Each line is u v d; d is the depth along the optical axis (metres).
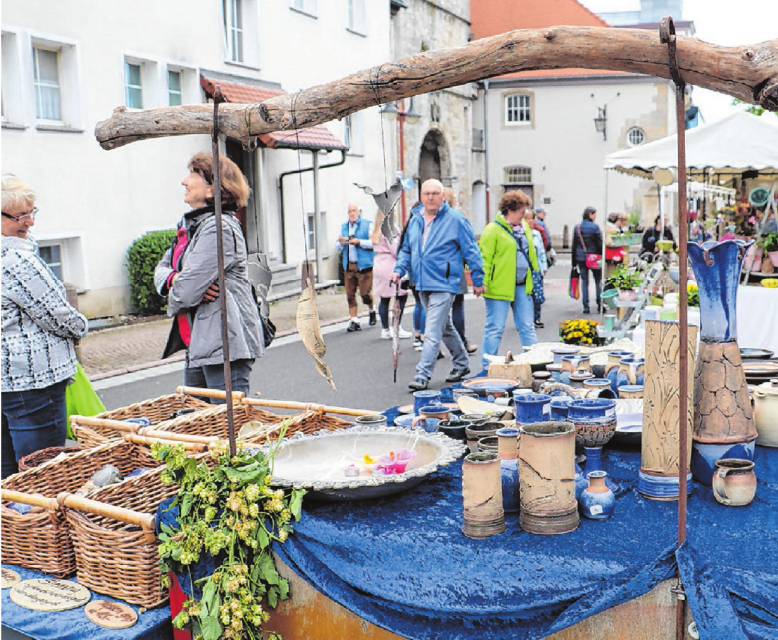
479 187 36.09
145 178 13.44
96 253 12.55
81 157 12.25
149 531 2.18
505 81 36.03
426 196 6.73
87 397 4.25
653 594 1.67
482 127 36.69
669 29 1.48
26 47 11.30
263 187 16.47
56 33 11.78
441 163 30.50
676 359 1.96
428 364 7.12
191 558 2.02
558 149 36.25
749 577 1.57
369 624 1.91
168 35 13.98
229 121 1.97
